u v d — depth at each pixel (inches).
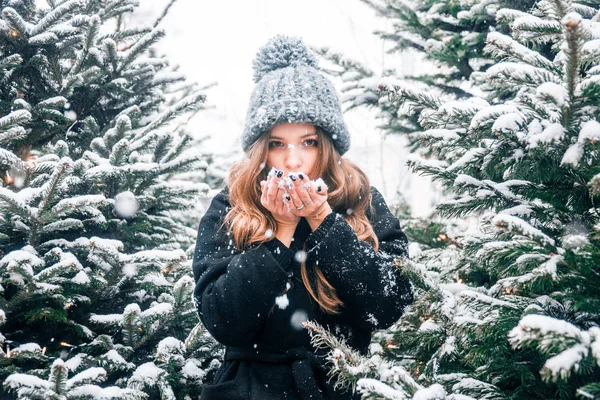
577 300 51.3
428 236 122.7
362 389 50.6
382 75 138.7
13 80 113.6
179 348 86.2
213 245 68.2
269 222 66.9
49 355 93.3
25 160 116.0
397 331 77.0
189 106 116.8
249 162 69.5
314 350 63.9
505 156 60.4
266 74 72.6
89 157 104.0
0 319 80.1
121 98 128.8
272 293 60.6
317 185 61.0
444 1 126.7
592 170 53.8
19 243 99.6
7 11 103.0
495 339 58.6
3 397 84.0
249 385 62.6
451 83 135.7
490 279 88.4
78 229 105.0
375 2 135.6
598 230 50.3
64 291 93.5
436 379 64.2
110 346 92.8
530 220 63.6
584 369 48.2
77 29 110.1
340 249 61.3
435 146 67.4
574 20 45.8
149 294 107.0
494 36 60.9
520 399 59.6
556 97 49.8
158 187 114.1
